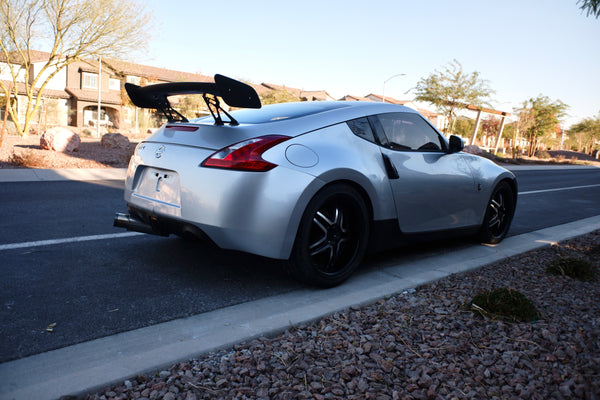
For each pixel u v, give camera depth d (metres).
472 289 2.89
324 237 2.72
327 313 2.37
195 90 2.60
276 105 3.23
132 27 18.56
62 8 17.59
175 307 2.42
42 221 4.31
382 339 2.12
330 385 1.71
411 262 3.58
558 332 2.26
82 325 2.14
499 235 4.42
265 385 1.69
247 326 2.16
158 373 1.75
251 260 3.35
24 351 1.86
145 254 3.37
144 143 3.02
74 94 38.19
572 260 3.40
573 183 14.77
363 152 2.92
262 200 2.42
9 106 18.34
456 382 1.77
